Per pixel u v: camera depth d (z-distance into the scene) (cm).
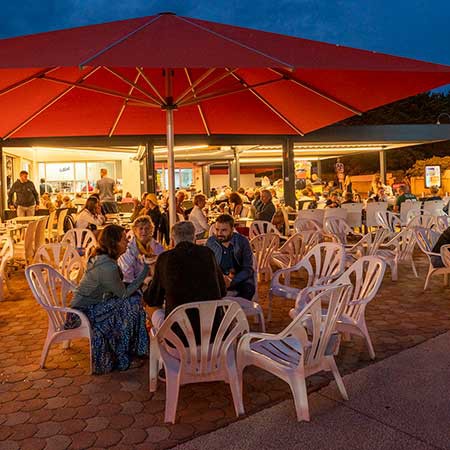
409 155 3569
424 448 272
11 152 1556
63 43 408
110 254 397
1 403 341
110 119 667
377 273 402
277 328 496
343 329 400
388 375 370
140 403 338
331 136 1416
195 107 654
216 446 279
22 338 486
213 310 302
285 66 357
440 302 585
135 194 1920
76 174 1964
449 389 344
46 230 1055
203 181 2181
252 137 1360
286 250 628
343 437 285
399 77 452
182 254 333
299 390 303
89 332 384
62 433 299
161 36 424
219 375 315
